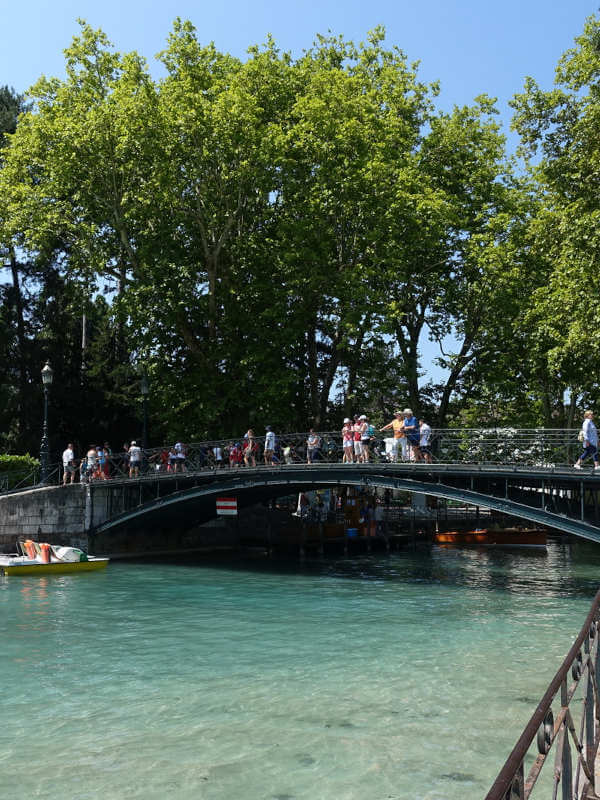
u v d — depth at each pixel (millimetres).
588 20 25469
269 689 10656
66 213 31969
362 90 33594
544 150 26266
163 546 32844
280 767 7629
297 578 24141
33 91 32469
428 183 33438
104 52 31875
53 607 18188
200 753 8070
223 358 31594
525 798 2836
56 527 29125
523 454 20312
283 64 33625
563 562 29844
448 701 9953
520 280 32125
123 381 37688
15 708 9828
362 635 14570
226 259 32969
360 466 22734
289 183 30609
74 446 38031
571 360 27281
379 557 31812
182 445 28719
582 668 4480
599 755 4730
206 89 31953
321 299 32562
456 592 20781
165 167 29062
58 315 38969
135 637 14531
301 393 35406
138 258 31297
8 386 38406
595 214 23734
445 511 42719
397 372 34656
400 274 32688
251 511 36156
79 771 7586
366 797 6855
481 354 34844
